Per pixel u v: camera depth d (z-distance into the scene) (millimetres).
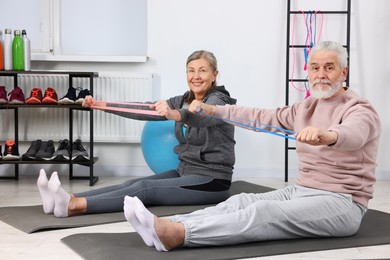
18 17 4758
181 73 4668
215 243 2260
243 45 4648
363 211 2475
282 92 4668
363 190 2418
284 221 2318
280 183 4426
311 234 2406
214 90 3129
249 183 4199
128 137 4645
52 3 4746
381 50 4621
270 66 4660
